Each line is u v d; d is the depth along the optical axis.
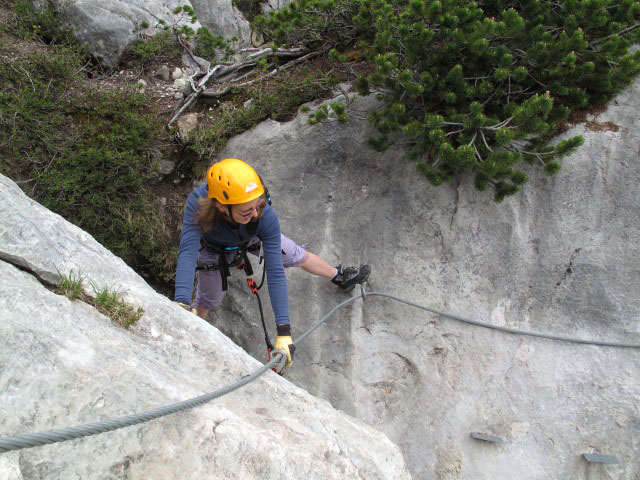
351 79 4.52
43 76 4.50
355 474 2.11
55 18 5.02
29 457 1.54
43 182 4.09
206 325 2.45
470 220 3.80
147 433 1.73
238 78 5.18
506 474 3.40
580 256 3.60
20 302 1.95
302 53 5.13
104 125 4.54
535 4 3.43
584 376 3.46
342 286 3.84
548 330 3.62
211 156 4.73
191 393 1.95
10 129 4.14
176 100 5.04
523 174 3.37
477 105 3.23
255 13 6.80
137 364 1.96
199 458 1.75
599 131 3.65
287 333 2.66
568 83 3.52
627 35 3.42
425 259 3.86
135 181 4.42
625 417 3.32
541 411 3.47
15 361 1.70
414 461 3.59
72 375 1.76
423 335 3.80
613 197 3.57
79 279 2.18
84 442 1.63
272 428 2.05
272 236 2.80
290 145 4.37
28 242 2.22
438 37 3.43
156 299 2.42
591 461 3.26
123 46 5.12
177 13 5.33
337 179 4.19
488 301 3.73
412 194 3.92
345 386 3.85
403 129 3.33
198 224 2.65
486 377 3.61
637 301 3.46
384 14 3.40
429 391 3.70
